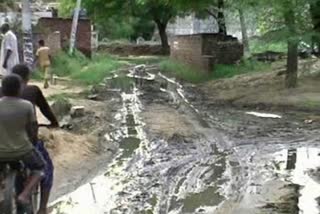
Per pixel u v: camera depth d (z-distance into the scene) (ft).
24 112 21.40
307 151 45.68
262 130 54.65
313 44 82.94
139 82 101.81
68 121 52.65
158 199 32.65
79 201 32.14
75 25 115.44
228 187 35.14
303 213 29.91
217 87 91.04
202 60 114.42
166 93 85.30
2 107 21.27
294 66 78.95
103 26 213.87
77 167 38.96
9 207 20.97
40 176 22.03
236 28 160.66
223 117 62.49
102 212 30.09
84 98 71.87
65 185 34.99
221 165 41.01
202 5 105.29
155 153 44.62
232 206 31.09
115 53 201.26
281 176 37.83
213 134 52.34
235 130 54.60
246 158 43.21
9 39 47.14
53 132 44.06
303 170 39.52
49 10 151.94
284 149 46.39
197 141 49.32
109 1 167.73
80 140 45.16
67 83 85.10
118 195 33.45
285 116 63.10
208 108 69.72
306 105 68.13
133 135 51.31
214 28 180.65
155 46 203.10
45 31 103.71
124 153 44.60
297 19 75.92
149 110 66.44
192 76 109.19
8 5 95.55
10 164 21.31
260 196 33.14
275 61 116.06
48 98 62.80
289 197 32.94
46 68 74.69
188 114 64.28
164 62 142.92
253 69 106.93
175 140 49.49
